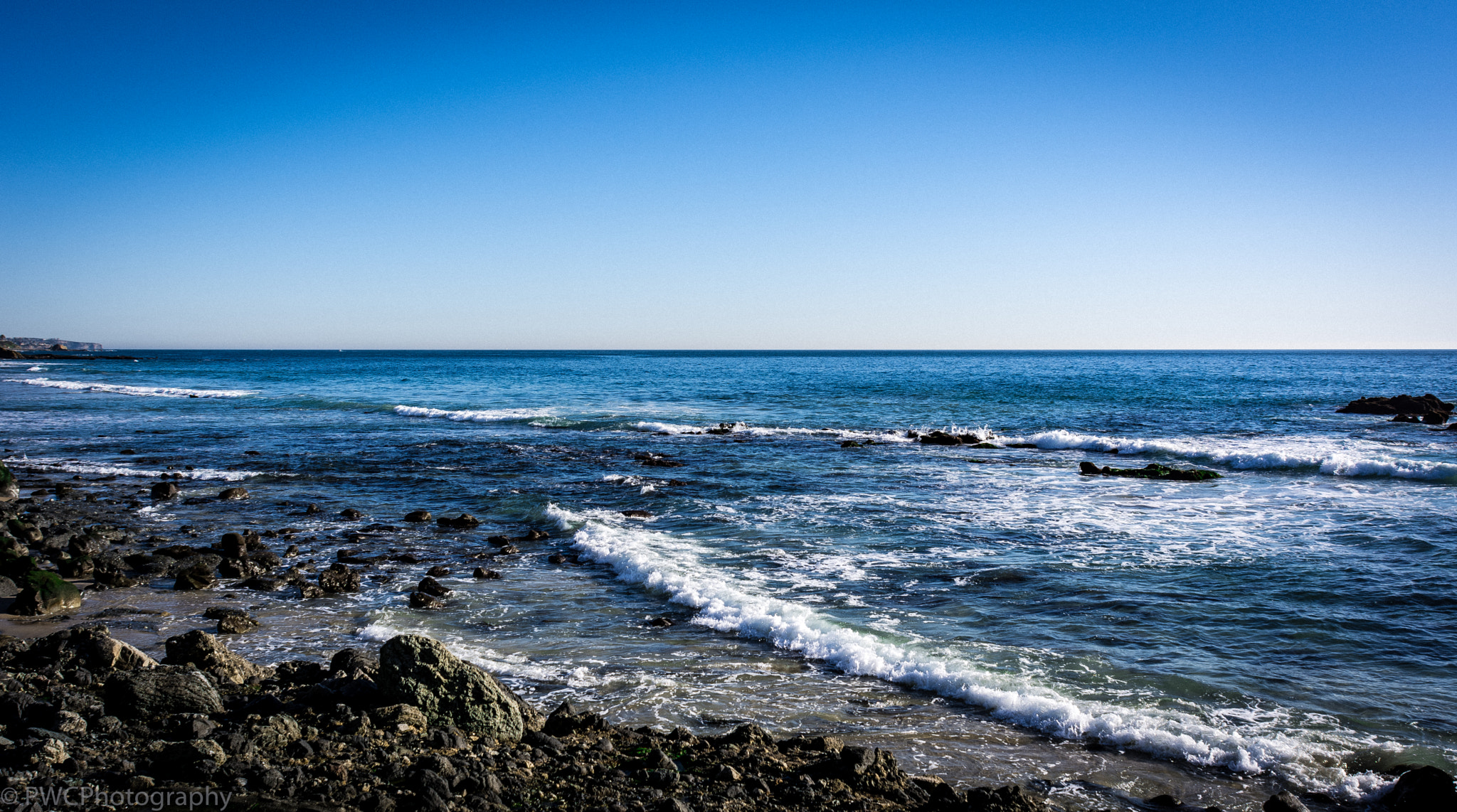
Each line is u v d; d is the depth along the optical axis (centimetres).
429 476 2600
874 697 968
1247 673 1014
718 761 758
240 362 15562
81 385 7325
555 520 1938
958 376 9469
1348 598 1295
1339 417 4450
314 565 1564
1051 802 736
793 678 1023
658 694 969
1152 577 1427
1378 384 7362
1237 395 5966
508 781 682
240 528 1873
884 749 812
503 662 1066
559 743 774
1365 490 2311
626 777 709
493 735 782
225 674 911
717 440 3572
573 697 959
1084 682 989
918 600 1312
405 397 6278
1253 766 796
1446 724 877
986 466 2775
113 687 777
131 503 2144
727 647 1127
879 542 1702
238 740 686
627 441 3538
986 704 937
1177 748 828
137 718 755
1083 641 1127
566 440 3562
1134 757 823
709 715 912
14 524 1717
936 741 855
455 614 1266
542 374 10562
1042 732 877
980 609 1268
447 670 813
